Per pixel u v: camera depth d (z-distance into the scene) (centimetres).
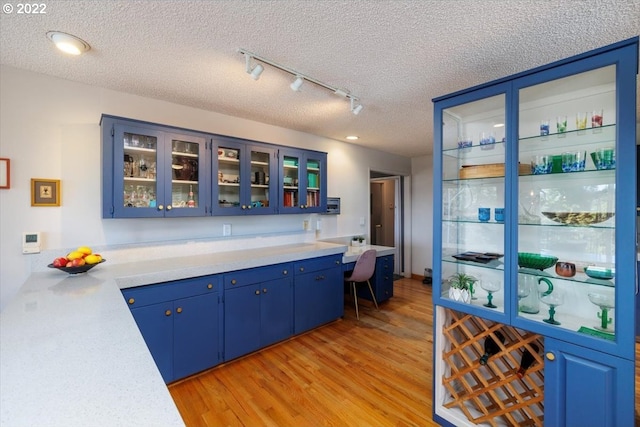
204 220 294
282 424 184
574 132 160
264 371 241
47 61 194
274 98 258
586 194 158
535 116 173
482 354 181
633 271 125
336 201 416
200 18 148
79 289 166
